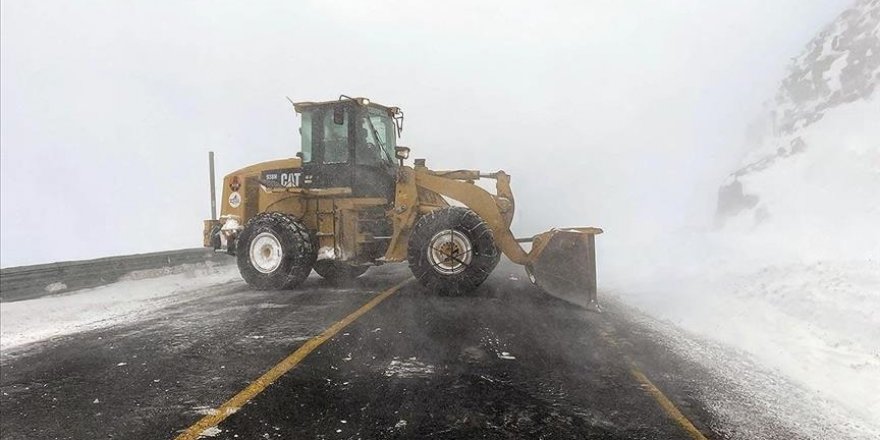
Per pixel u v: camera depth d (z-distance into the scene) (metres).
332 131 8.30
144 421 3.10
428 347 4.47
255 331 5.10
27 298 7.59
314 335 4.88
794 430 2.95
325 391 3.48
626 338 4.81
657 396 3.40
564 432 2.89
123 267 9.33
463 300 6.62
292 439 2.81
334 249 7.88
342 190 7.86
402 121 9.12
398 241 7.49
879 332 4.16
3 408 3.39
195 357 4.31
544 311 5.96
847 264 5.86
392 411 3.16
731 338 4.81
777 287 5.88
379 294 7.13
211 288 8.43
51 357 4.53
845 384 3.61
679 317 5.68
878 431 2.94
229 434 2.89
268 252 7.75
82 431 3.02
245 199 8.27
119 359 4.36
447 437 2.83
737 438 2.85
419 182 7.47
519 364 4.04
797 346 4.40
